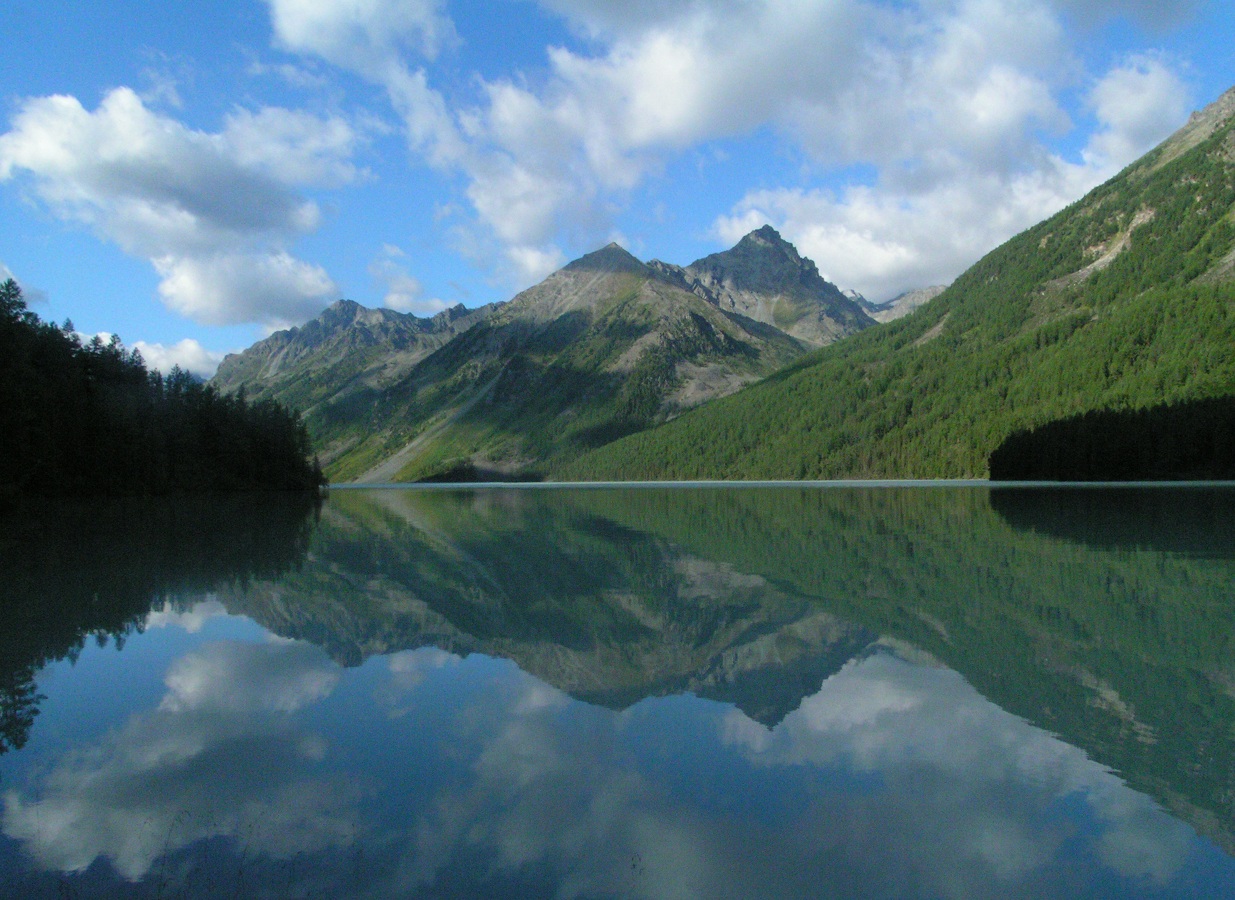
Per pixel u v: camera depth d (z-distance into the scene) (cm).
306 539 4516
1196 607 2167
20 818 966
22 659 1758
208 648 1856
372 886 796
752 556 3412
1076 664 1616
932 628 1959
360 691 1511
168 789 1052
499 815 966
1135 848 866
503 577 2953
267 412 13700
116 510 7181
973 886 790
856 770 1095
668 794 1023
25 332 7194
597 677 1596
